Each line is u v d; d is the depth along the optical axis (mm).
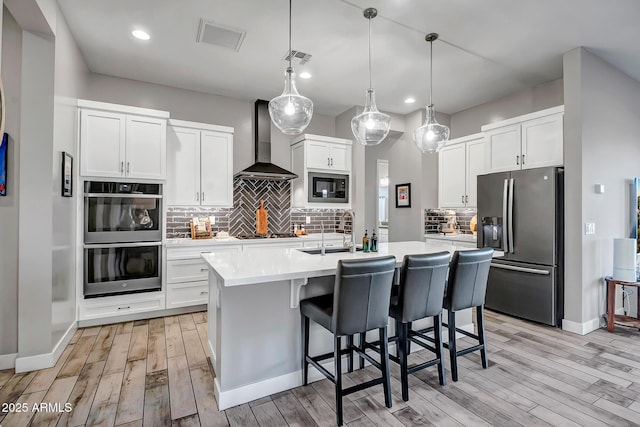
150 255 3535
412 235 5141
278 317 2193
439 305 2227
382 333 1997
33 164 2408
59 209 2643
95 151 3293
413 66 3594
